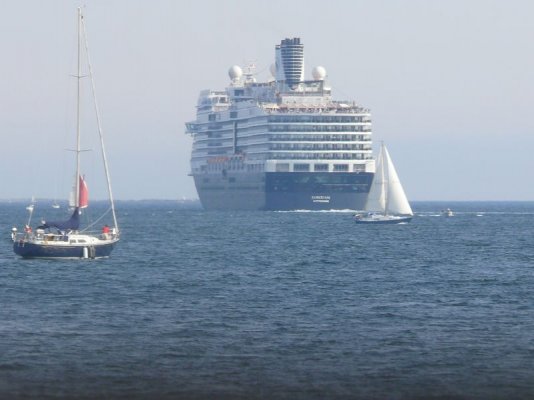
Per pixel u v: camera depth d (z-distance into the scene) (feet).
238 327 568.41
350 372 452.76
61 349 497.05
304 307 655.76
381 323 585.22
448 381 437.99
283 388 424.87
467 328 568.41
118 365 462.60
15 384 426.92
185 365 464.65
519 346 512.22
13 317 602.03
